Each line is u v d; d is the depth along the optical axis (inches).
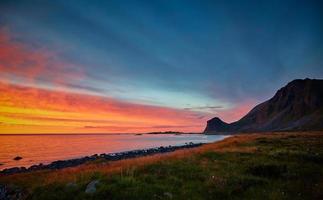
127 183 534.9
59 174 954.1
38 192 538.0
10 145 4547.2
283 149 1184.2
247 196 506.9
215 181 585.0
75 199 465.4
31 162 2226.9
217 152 1119.6
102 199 462.0
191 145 3678.6
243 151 1136.8
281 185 582.2
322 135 2513.5
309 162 873.5
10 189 766.5
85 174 687.1
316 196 487.5
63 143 5319.9
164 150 2787.9
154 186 533.0
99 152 3144.7
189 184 573.0
